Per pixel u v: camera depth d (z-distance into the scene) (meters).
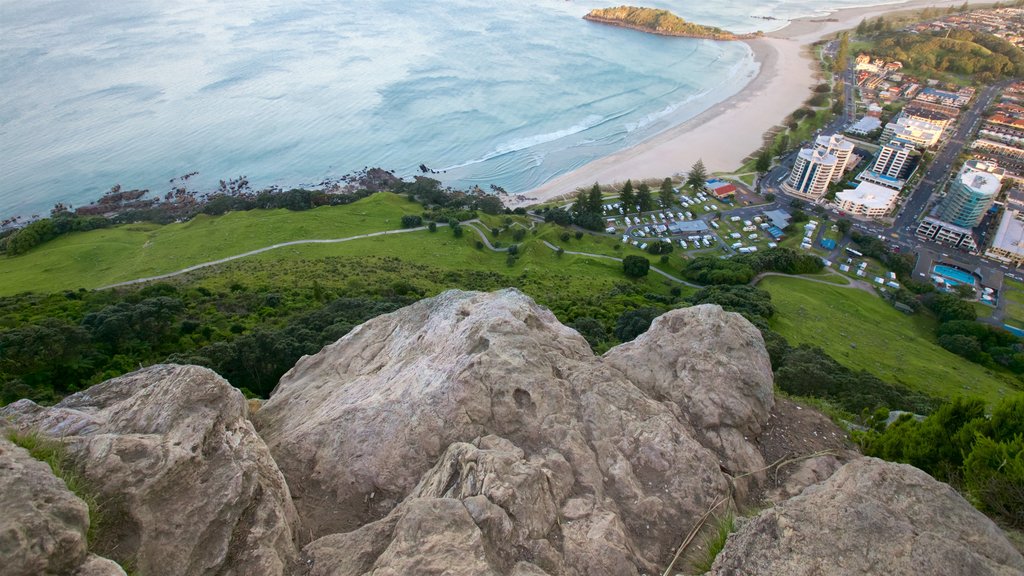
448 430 14.10
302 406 18.97
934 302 84.31
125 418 13.19
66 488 8.93
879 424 21.12
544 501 11.72
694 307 19.69
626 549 11.15
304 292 62.00
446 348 18.08
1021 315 84.88
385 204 106.00
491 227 101.12
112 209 104.19
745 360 17.59
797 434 16.83
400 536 10.31
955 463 16.38
